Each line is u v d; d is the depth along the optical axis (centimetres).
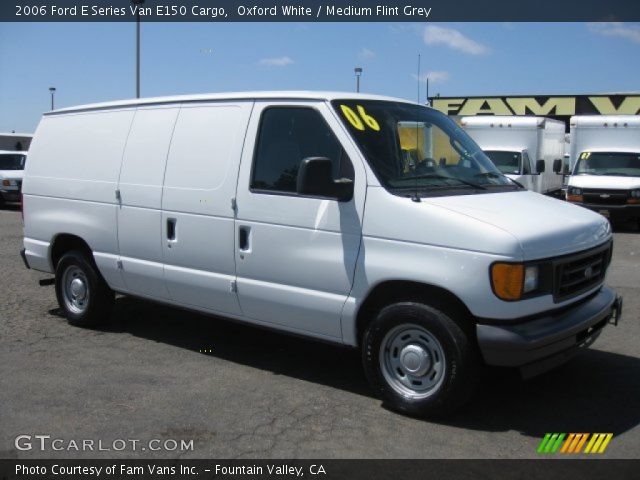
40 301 799
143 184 593
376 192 457
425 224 434
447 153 539
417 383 454
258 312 525
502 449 410
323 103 494
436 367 443
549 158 2025
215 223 538
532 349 416
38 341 632
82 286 675
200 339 645
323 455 401
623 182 1616
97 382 521
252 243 516
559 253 436
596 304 481
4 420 449
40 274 966
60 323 701
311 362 577
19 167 2155
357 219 462
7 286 882
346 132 478
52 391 501
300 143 501
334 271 473
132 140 611
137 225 599
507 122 1842
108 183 623
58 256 705
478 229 416
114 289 645
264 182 512
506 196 500
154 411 466
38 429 436
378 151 479
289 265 496
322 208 478
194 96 574
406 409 452
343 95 509
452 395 433
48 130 703
